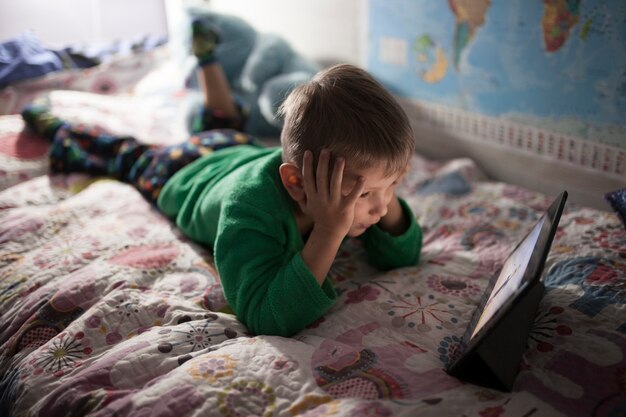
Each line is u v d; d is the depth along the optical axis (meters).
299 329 0.92
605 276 0.93
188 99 1.81
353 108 0.86
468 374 0.78
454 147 1.62
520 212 1.23
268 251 0.94
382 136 0.85
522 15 1.31
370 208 0.91
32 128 1.66
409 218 1.09
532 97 1.35
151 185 1.35
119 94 2.03
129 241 1.17
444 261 1.10
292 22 2.14
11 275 1.10
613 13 1.13
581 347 0.80
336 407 0.72
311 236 0.92
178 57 2.06
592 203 1.30
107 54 2.12
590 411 0.72
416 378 0.78
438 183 1.42
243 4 2.37
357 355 0.83
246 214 0.95
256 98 1.90
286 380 0.78
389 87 1.78
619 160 1.21
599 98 1.21
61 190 1.45
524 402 0.73
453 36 1.50
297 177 0.92
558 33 1.25
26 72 1.93
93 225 1.24
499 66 1.41
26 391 0.82
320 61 2.07
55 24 2.17
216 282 1.04
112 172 1.49
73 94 1.84
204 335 0.89
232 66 2.02
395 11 1.65
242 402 0.74
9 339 0.96
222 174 1.16
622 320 0.83
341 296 1.02
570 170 1.33
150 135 1.70
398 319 0.92
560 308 0.87
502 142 1.47
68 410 0.76
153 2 2.30
